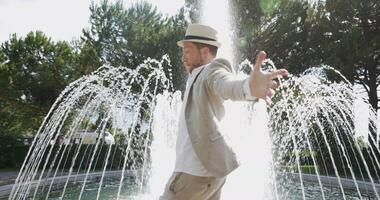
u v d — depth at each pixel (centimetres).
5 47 2427
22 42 2403
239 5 1933
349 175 1388
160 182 895
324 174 1395
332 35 1894
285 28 1919
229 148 201
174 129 1041
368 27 1859
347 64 1772
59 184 1120
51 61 2406
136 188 1059
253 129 849
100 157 1769
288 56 1989
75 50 2547
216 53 223
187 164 207
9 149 1891
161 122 1062
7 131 2086
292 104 1180
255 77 156
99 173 1379
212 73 191
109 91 1185
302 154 1505
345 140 1417
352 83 1828
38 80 2320
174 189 210
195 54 219
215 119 200
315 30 1923
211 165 197
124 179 1326
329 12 1894
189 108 204
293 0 1950
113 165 1756
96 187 1096
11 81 2305
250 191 689
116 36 2503
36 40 2403
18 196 878
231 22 1956
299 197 878
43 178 1159
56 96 2406
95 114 1298
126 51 2283
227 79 178
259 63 156
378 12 1780
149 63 2105
